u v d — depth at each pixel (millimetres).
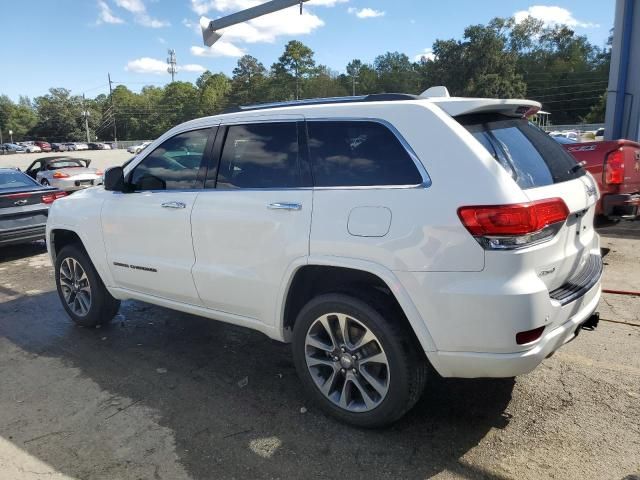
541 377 3658
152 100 126250
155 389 3701
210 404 3465
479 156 2631
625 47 10203
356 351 3037
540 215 2551
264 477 2719
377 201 2816
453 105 2840
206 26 13625
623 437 2939
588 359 3898
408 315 2730
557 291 2818
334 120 3121
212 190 3639
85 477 2758
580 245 3047
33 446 3049
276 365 4047
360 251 2848
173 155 3969
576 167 3316
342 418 3150
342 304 3000
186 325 4973
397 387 2877
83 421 3303
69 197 4941
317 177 3121
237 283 3465
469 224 2531
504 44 95062
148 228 4008
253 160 3463
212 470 2783
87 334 4828
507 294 2492
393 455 2863
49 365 4176
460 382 3643
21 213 8164
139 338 4684
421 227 2656
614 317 4684
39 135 125250
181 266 3797
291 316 3414
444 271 2607
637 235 7672
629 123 10500
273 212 3221
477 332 2582
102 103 127750
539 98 100188
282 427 3164
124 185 4219
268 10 12258
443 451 2885
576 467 2709
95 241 4496
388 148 2885
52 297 6062
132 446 3016
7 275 7238
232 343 4504
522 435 3004
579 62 100562
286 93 111500
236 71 118875
